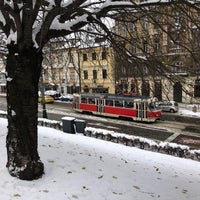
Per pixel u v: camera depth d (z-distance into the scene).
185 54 8.18
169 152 14.88
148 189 8.16
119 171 9.13
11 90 7.06
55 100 44.34
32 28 7.12
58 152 9.74
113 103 30.19
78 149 10.96
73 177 7.65
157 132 23.67
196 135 22.58
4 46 13.39
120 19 8.52
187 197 8.21
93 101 32.19
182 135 22.61
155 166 11.23
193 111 31.00
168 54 8.99
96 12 7.43
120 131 24.09
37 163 7.21
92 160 9.59
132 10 8.00
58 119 29.56
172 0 6.47
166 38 9.17
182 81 7.92
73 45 11.09
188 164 12.67
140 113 27.75
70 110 35.72
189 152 14.38
